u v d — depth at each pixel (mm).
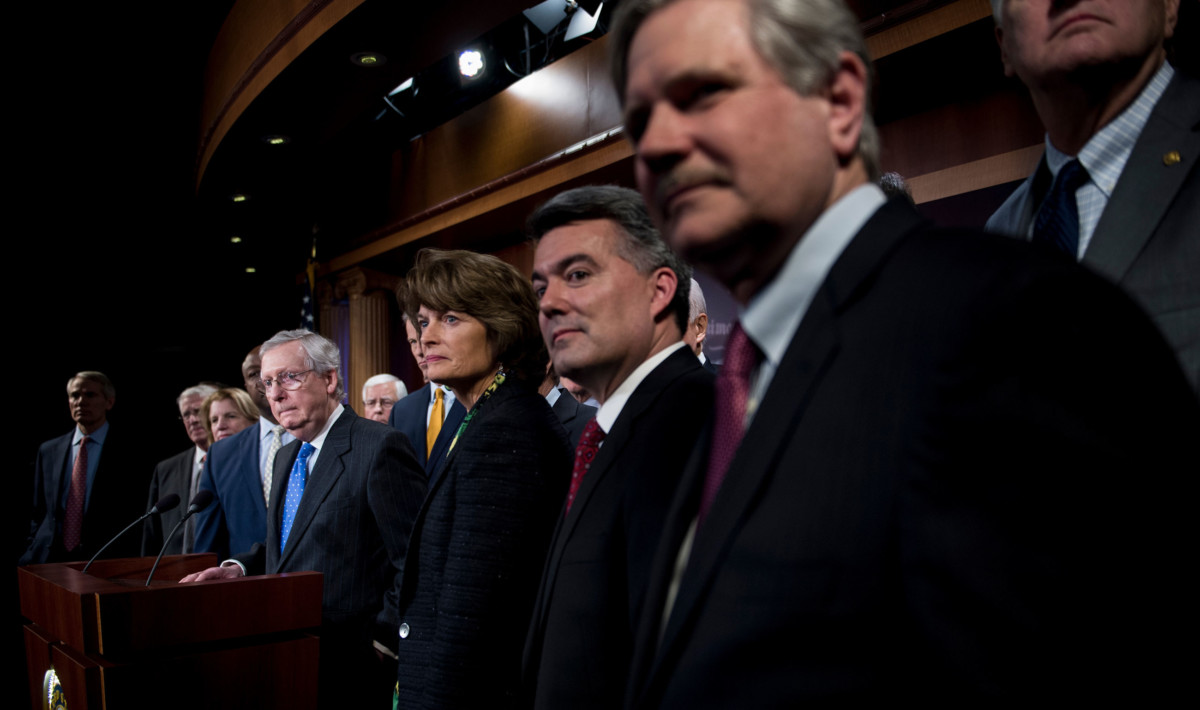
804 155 569
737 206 565
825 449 506
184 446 9297
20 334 8445
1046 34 823
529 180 5555
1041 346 437
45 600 2168
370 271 7793
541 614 1048
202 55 7133
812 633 482
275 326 9852
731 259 612
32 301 8508
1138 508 406
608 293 1144
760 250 602
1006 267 478
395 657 2010
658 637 660
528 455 1382
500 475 1355
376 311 7789
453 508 1479
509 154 5785
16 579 7664
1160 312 725
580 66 5281
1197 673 398
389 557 2145
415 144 6762
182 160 8312
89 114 7590
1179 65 1051
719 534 545
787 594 491
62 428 8602
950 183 3904
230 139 5840
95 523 4871
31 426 8438
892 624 467
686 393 1044
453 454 1536
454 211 6230
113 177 8375
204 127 6766
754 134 556
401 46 4590
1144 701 397
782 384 549
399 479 2107
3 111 7340
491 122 5988
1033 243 500
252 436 3275
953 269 503
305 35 4605
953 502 445
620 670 920
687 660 532
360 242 7367
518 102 5766
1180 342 705
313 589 2115
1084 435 414
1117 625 403
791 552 498
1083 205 865
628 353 1153
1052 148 943
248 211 7430
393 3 4172
